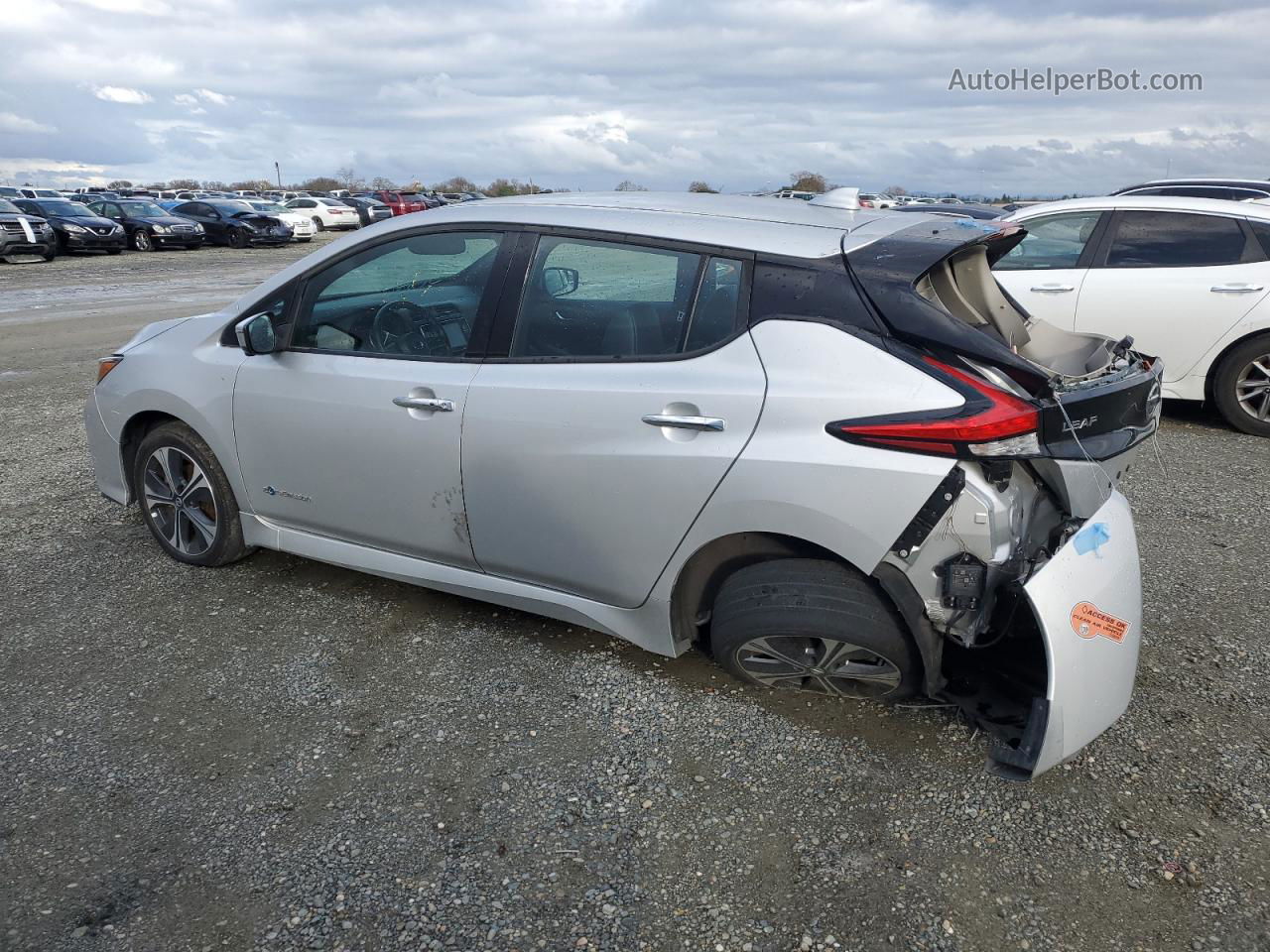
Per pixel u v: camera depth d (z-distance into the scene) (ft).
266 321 11.18
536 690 10.07
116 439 13.35
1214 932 6.84
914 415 7.74
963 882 7.34
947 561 7.96
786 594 8.75
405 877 7.46
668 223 9.48
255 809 8.24
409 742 9.19
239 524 12.71
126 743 9.19
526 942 6.83
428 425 10.25
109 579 12.80
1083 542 7.80
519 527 10.01
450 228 10.51
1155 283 20.30
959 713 9.46
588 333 9.57
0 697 9.96
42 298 50.34
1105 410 8.12
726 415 8.56
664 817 8.10
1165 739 9.09
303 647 11.00
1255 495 16.08
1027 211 22.13
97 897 7.25
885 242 8.79
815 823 8.00
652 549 9.25
